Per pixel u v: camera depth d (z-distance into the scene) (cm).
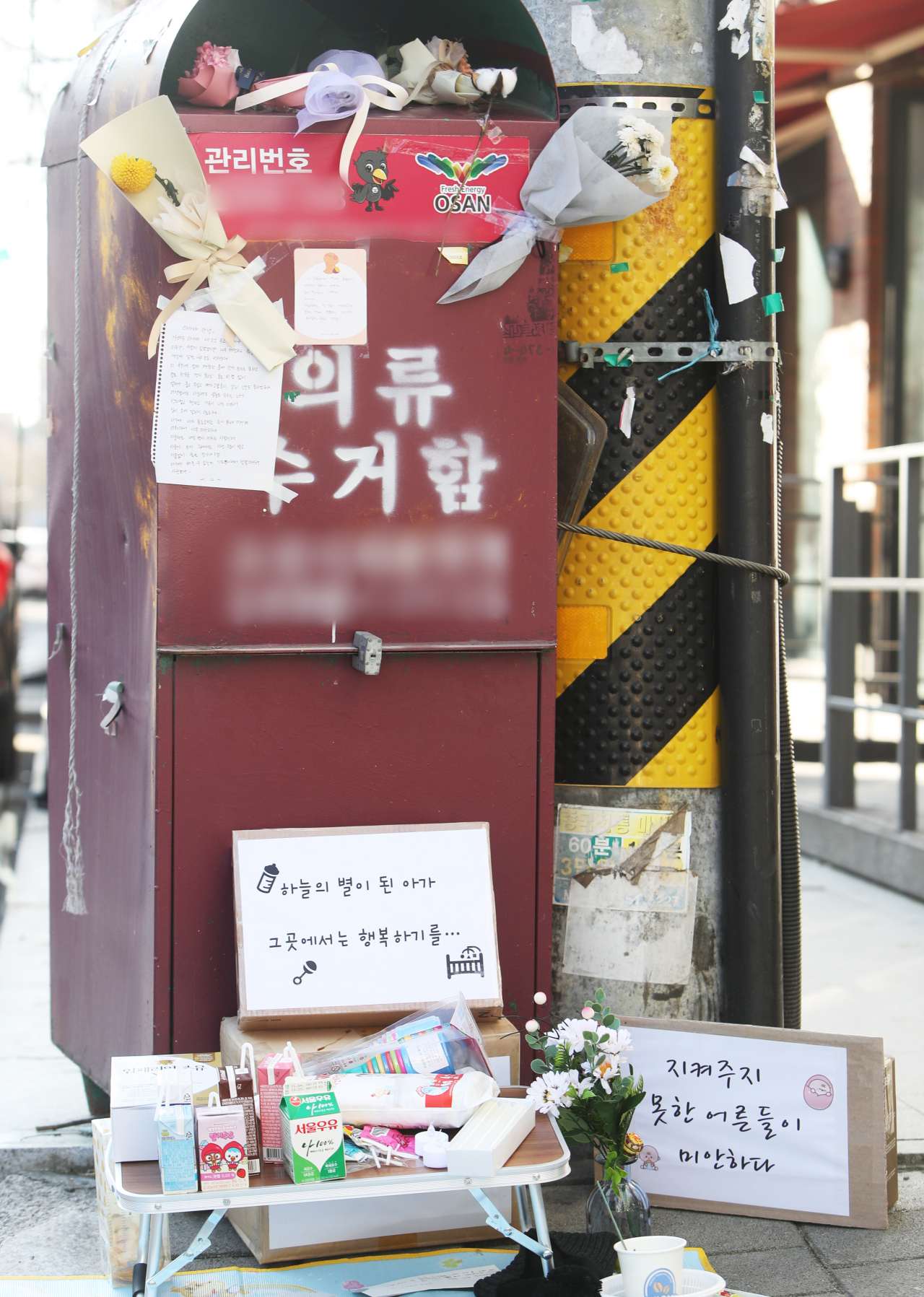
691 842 332
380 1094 255
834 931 518
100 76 314
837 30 779
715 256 328
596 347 325
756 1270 272
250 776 287
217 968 287
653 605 330
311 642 288
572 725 332
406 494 290
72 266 326
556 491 297
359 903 281
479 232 288
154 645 281
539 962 302
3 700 774
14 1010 435
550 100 303
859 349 913
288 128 279
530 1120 256
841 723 643
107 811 314
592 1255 260
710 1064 297
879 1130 288
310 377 284
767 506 326
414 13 313
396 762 294
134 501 293
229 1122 231
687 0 323
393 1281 260
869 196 900
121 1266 265
